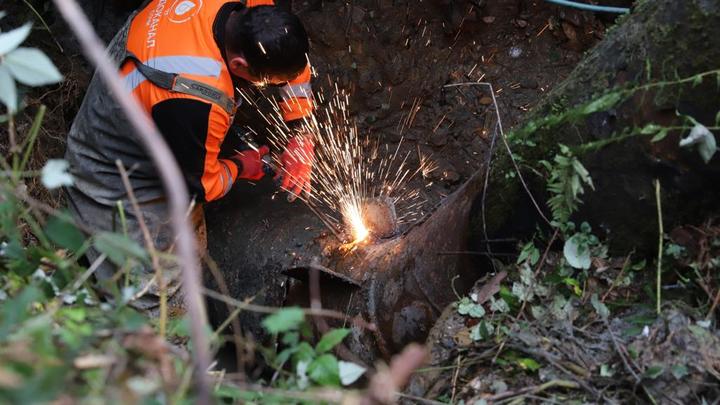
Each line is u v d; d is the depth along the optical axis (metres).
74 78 3.36
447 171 3.58
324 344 1.53
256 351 2.67
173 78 2.49
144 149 2.68
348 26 3.68
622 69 1.95
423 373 2.09
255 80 2.65
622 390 1.87
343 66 3.69
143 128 1.03
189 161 2.59
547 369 1.96
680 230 1.96
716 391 1.81
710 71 1.76
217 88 2.52
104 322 1.48
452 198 2.46
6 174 1.62
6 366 1.11
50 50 3.36
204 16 2.55
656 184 1.88
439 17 3.70
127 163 2.72
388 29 3.69
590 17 3.54
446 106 3.68
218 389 1.61
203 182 2.66
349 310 2.37
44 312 1.53
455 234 2.33
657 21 1.87
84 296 1.63
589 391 1.88
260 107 3.44
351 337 2.31
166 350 1.33
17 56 1.34
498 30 3.68
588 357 1.96
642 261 2.06
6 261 1.69
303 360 1.52
